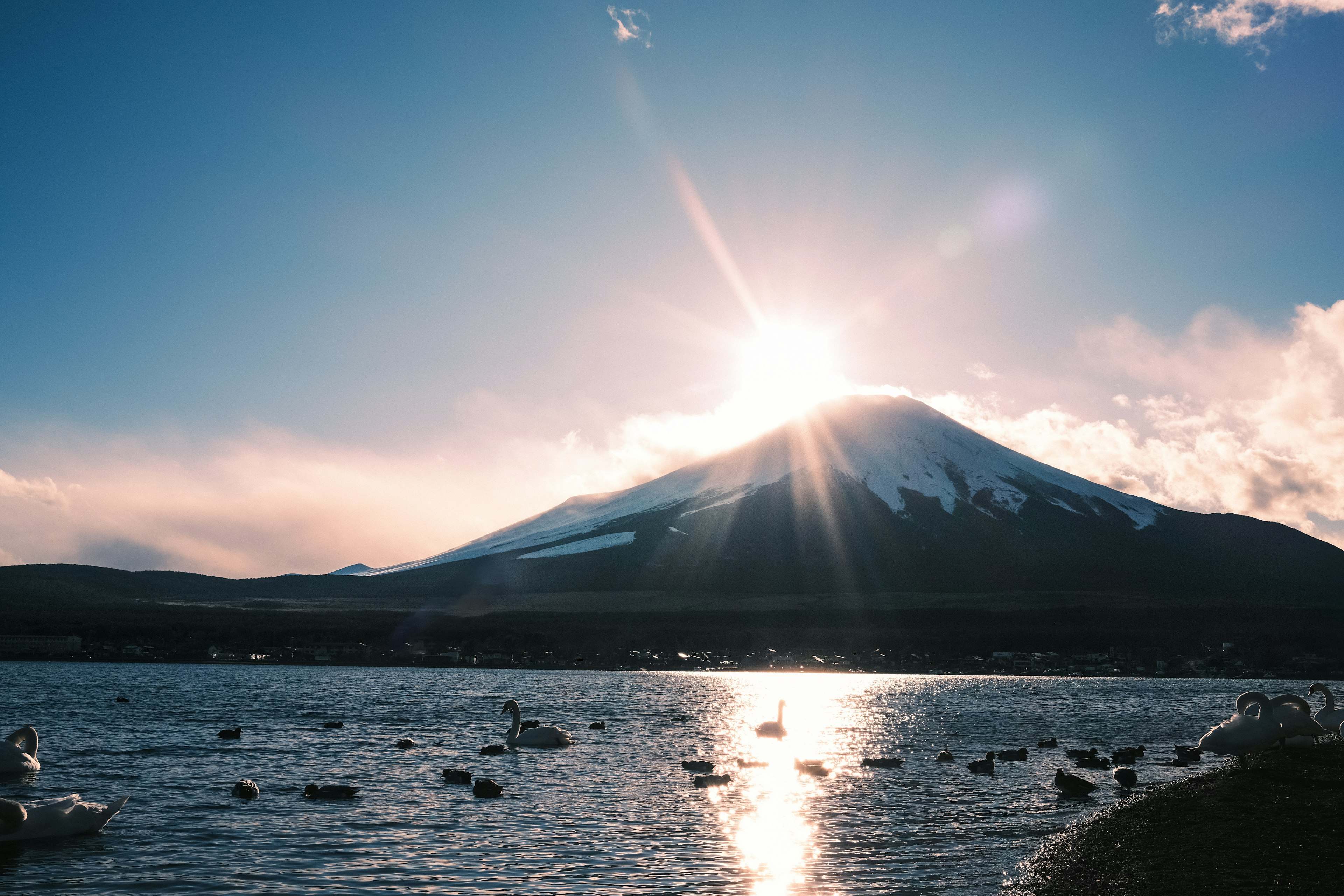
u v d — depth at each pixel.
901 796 36.62
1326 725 49.66
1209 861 24.28
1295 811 30.33
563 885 23.20
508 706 54.03
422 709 75.56
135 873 23.97
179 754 45.06
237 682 105.56
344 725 60.84
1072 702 103.06
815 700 98.31
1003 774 43.09
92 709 67.19
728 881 23.64
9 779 37.34
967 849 27.08
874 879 23.81
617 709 79.88
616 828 29.73
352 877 23.73
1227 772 38.53
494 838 28.22
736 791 37.41
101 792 34.97
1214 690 132.00
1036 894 22.20
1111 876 23.38
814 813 32.81
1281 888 21.81
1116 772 39.50
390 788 36.72
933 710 86.62
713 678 147.62
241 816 30.81
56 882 23.09
